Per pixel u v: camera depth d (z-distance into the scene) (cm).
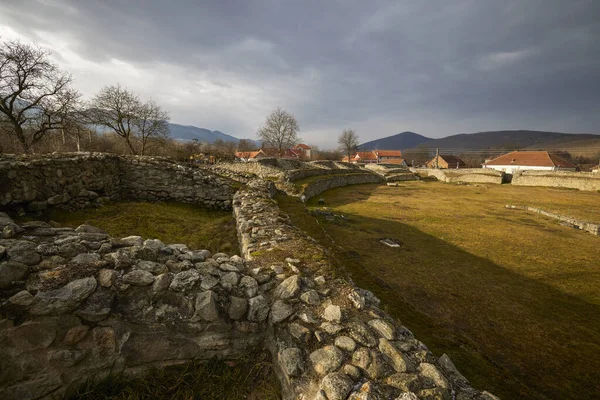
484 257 1018
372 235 1208
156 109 3281
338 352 250
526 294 740
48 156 692
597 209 2070
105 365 235
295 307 303
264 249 452
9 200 550
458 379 255
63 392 223
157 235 644
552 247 1168
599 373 455
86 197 753
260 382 261
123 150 3628
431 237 1252
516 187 3591
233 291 301
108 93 2922
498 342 527
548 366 467
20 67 1675
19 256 233
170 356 257
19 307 212
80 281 236
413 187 3522
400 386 221
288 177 2219
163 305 260
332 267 400
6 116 1739
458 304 666
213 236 677
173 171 973
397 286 740
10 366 206
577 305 695
